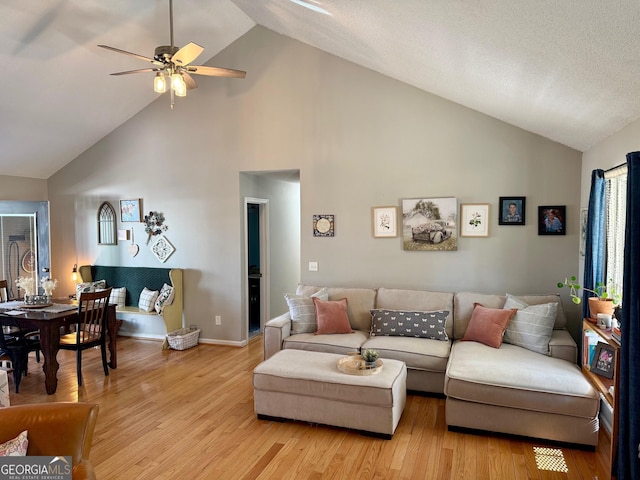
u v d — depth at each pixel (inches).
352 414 126.3
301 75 203.2
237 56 212.5
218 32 200.5
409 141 188.2
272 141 209.5
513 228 176.6
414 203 187.9
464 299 170.1
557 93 114.7
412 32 116.6
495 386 122.1
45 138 220.4
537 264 174.6
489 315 154.9
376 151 193.2
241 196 219.3
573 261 170.2
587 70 91.5
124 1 162.6
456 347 150.8
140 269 238.2
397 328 166.7
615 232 127.1
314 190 203.3
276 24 189.8
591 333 126.6
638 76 84.1
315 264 204.8
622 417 93.3
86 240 250.7
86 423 77.7
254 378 136.2
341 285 201.2
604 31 72.6
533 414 120.2
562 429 117.9
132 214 237.9
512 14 80.6
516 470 107.9
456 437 125.2
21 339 169.2
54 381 161.0
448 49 117.7
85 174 247.3
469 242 182.2
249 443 122.5
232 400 152.9
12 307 177.5
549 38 84.2
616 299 120.1
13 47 161.9
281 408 134.0
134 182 237.0
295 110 204.8
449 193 183.8
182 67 140.4
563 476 105.1
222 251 221.6
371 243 195.8
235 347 220.2
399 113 189.2
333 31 153.6
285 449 119.1
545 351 142.7
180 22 184.7
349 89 196.1
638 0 60.2
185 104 224.2
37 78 181.2
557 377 120.3
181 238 229.0
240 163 215.6
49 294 187.2
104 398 154.9
